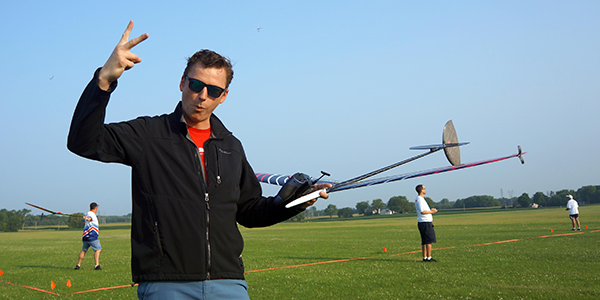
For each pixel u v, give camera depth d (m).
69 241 34.94
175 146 2.61
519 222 38.16
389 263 12.14
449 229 30.30
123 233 53.56
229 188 2.72
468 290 7.82
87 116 2.19
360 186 2.52
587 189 186.88
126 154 2.50
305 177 2.83
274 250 17.73
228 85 2.77
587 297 6.98
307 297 7.64
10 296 8.37
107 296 8.17
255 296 7.84
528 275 9.24
